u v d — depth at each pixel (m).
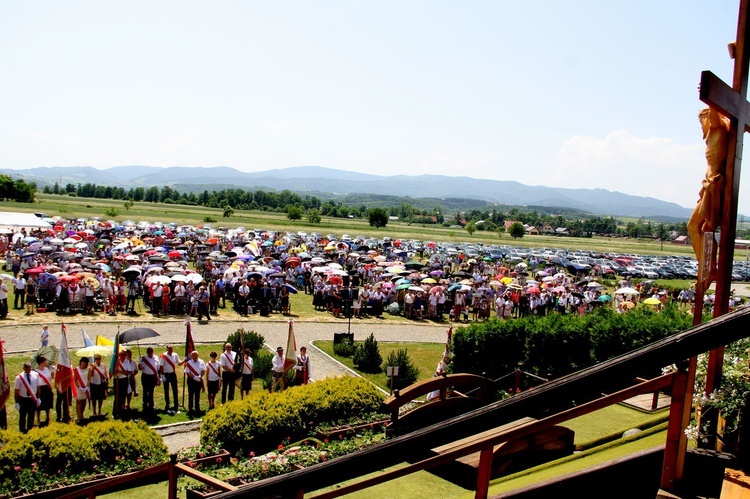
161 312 33.56
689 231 4.85
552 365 19.20
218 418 14.00
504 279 47.81
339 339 28.50
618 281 71.38
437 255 73.69
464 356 20.14
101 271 36.53
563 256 93.69
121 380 18.34
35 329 27.81
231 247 60.78
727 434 4.70
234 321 33.19
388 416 14.95
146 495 11.37
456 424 2.64
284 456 12.07
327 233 111.56
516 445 9.42
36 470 11.50
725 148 4.71
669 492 3.71
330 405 14.83
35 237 52.62
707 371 4.93
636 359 2.53
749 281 84.31
